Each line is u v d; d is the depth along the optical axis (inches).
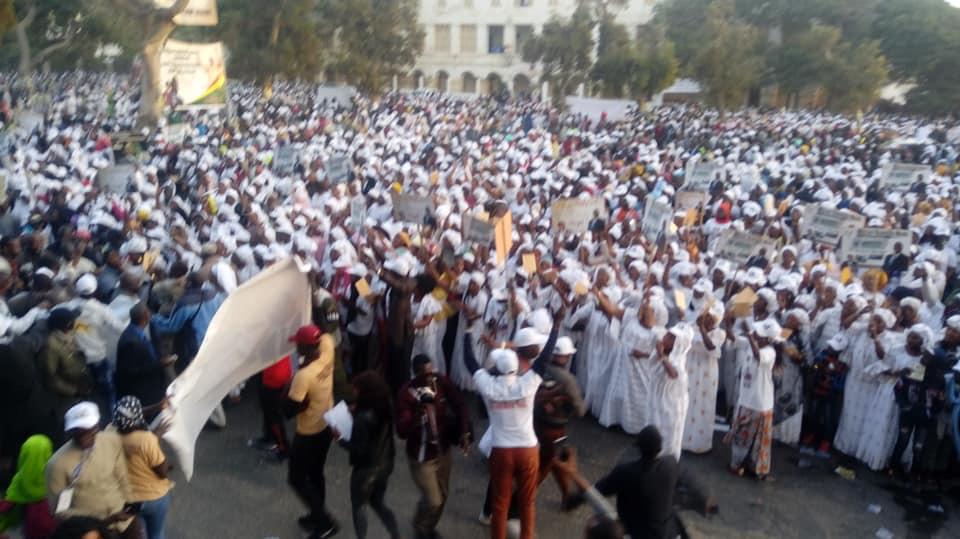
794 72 1801.2
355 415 231.3
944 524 269.0
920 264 407.8
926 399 287.0
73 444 193.2
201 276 324.8
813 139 1227.2
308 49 1386.6
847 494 287.6
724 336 308.2
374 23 1510.8
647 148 971.3
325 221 468.4
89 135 888.3
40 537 201.0
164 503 211.0
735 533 259.6
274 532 253.1
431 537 235.6
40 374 261.9
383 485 237.6
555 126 1344.7
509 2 2524.6
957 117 1953.7
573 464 247.8
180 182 601.9
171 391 209.6
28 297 315.6
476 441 319.3
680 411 291.9
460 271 358.3
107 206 490.9
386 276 321.4
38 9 1326.3
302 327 241.8
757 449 292.8
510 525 244.2
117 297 319.0
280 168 695.7
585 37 1612.9
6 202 518.9
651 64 1503.4
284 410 236.4
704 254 466.9
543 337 233.3
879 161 945.5
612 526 187.9
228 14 1360.7
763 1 2134.6
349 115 1246.9
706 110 1756.9
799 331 319.3
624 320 320.8
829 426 318.7
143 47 921.5
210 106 879.1
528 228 486.9
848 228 458.3
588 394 343.3
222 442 313.7
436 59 2635.3
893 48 1989.4
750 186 761.6
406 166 691.4
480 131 1190.3
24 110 1127.0
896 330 303.3
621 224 486.9
